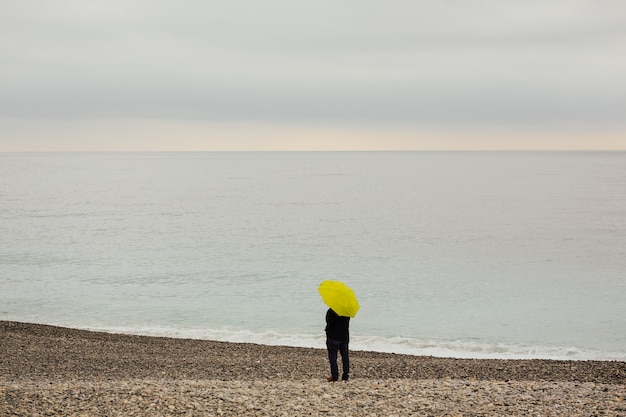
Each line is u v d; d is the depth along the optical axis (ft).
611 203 390.42
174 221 290.76
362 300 119.55
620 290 129.70
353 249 197.26
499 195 476.95
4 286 132.87
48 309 110.63
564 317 105.09
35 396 37.55
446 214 330.13
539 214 324.80
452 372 62.80
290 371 61.21
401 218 308.60
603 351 84.53
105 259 173.78
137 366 62.69
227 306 112.88
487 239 223.92
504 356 81.71
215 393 39.04
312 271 154.20
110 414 34.12
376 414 34.65
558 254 185.16
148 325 98.89
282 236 233.55
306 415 34.40
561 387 42.34
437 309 111.34
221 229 258.16
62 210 343.26
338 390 40.78
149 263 166.91
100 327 97.50
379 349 85.15
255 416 34.27
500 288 132.36
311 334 93.04
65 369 60.34
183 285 134.72
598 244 208.13
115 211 340.80
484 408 35.88
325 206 383.04
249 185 638.53
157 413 34.42
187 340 82.84
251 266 161.99
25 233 237.25
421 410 35.50
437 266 163.12
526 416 34.14
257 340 89.45
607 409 35.29
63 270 154.61
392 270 156.56
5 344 72.28
